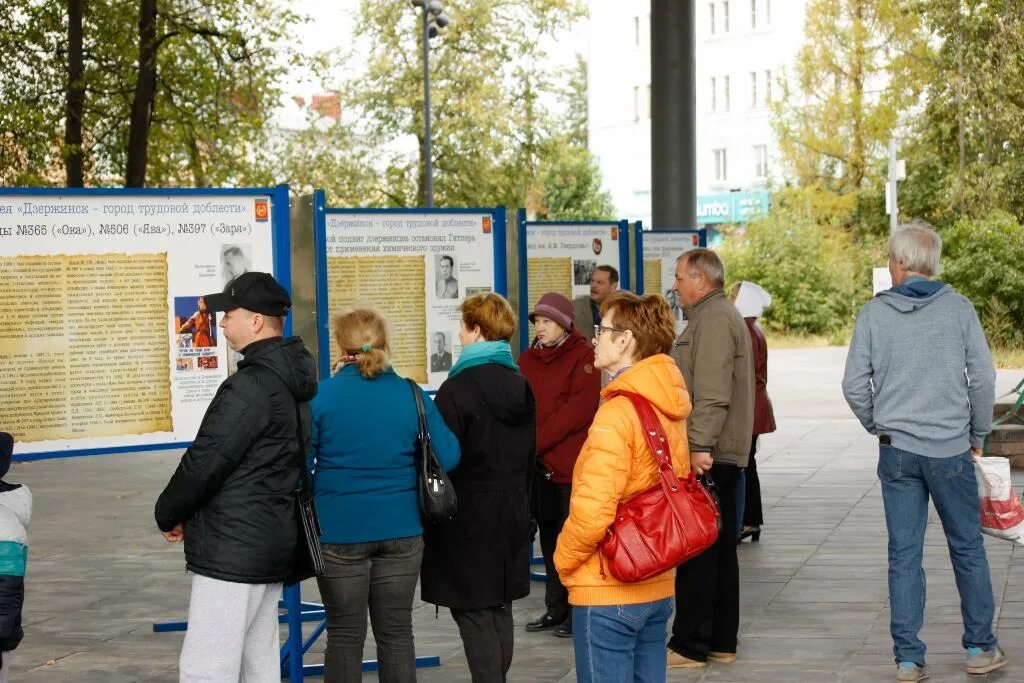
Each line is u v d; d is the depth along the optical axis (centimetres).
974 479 637
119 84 2516
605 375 934
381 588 550
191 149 2586
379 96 4053
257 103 2658
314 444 537
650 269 1264
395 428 542
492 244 824
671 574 460
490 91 4038
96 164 2602
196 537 466
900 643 637
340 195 4041
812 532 1075
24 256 612
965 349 630
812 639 727
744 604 817
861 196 4947
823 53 4875
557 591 770
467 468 573
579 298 1045
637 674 466
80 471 1691
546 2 4053
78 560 1054
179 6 2544
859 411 648
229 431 459
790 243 4916
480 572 570
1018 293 3822
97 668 716
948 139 4562
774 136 5497
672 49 1531
